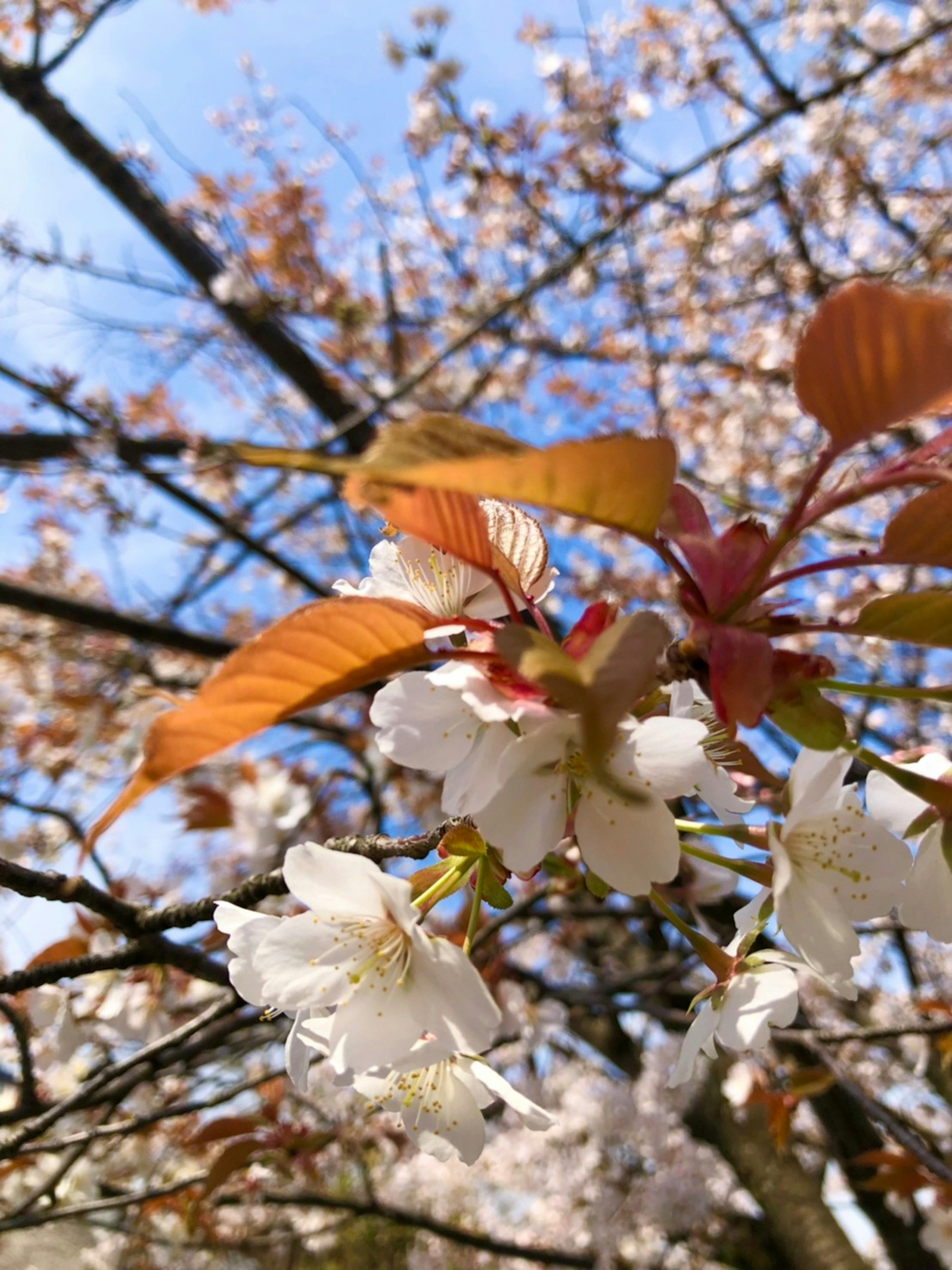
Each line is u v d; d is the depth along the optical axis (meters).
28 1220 2.37
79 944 2.20
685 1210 4.95
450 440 0.73
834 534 4.64
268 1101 2.65
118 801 0.85
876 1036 2.62
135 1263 4.36
